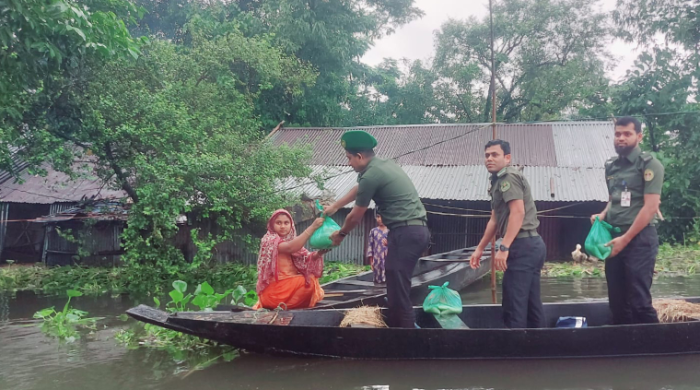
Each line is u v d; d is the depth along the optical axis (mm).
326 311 4438
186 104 10539
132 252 9031
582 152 12633
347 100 20062
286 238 4801
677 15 14820
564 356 3904
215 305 5695
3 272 10711
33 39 6602
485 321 4777
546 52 21734
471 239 11945
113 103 9375
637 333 3887
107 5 9258
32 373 3791
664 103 14938
